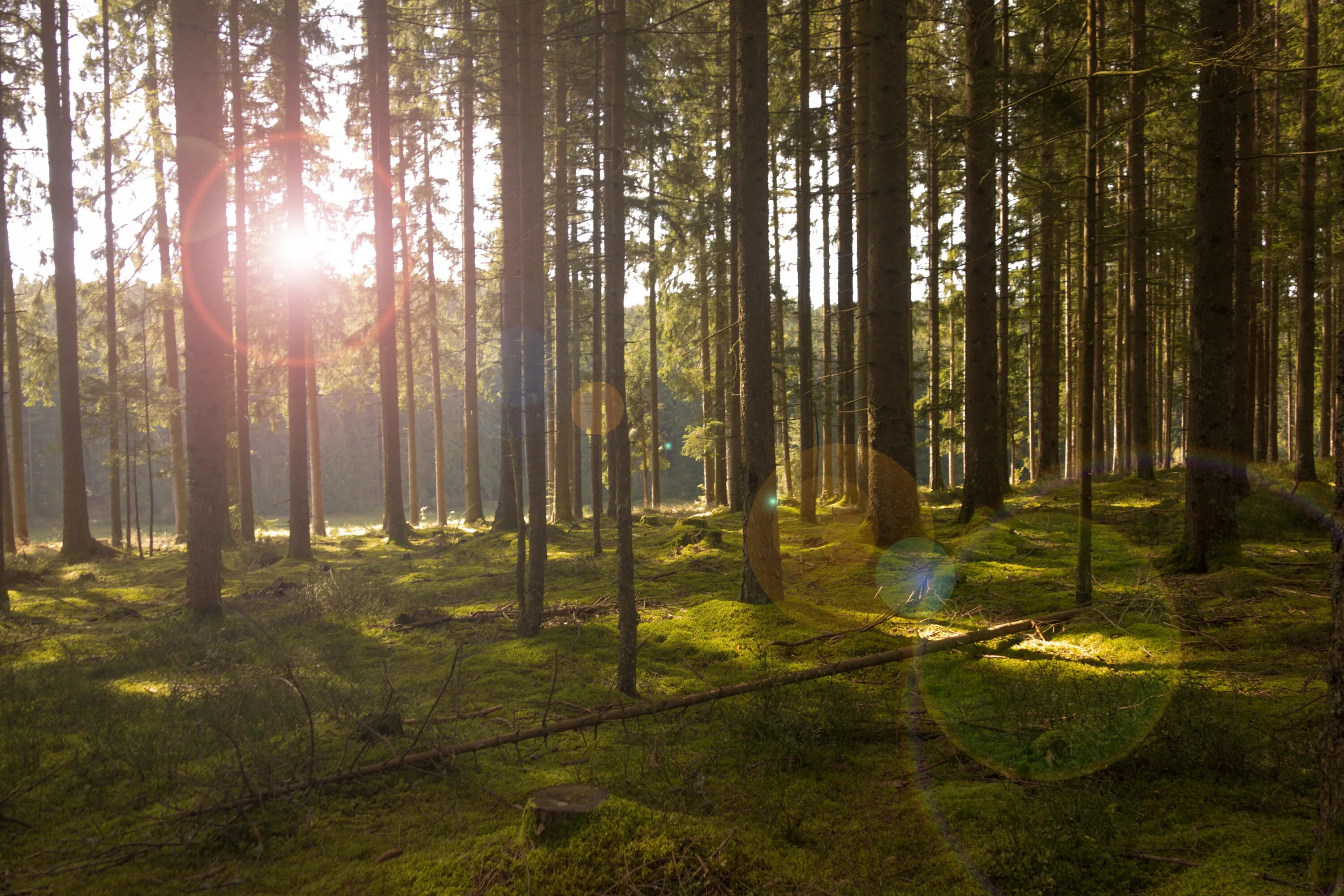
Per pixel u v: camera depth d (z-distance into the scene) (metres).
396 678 6.90
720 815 3.99
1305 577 7.95
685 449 27.97
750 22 8.48
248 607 11.04
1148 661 5.92
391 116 19.98
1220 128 8.50
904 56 10.93
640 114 13.63
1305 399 13.84
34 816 4.22
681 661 7.11
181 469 23.67
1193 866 3.21
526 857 3.44
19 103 16.55
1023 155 14.59
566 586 11.52
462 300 26.84
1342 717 2.81
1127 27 9.56
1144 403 17.86
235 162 18.61
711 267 20.42
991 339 12.86
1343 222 16.50
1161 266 21.08
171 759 4.87
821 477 27.12
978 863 3.37
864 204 17.14
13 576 14.24
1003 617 7.74
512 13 12.30
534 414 8.60
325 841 3.93
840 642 7.28
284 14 17.22
